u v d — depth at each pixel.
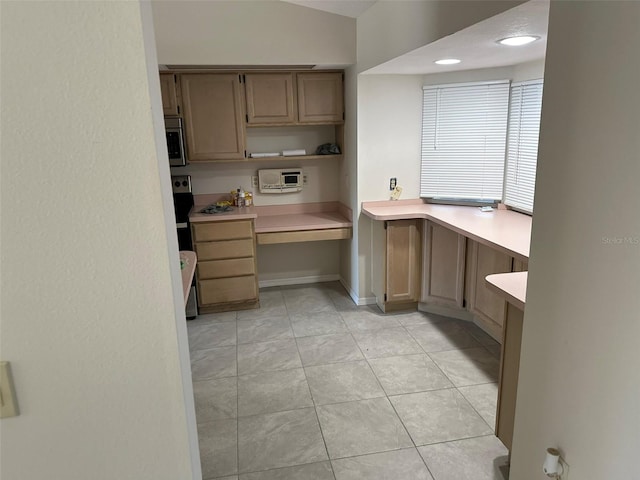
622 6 1.12
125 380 0.90
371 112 3.85
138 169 0.80
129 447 0.94
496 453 2.24
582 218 1.31
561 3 1.33
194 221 3.82
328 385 2.88
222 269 3.98
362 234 4.04
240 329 3.73
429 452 2.26
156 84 0.85
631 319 1.16
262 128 4.36
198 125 3.91
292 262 4.74
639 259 1.13
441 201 4.09
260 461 2.24
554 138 1.40
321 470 2.16
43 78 0.75
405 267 3.85
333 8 3.46
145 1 0.79
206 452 2.30
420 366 3.07
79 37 0.74
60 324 0.85
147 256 0.84
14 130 0.75
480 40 2.33
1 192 0.77
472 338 3.45
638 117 1.10
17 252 0.80
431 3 2.38
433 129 3.92
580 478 1.40
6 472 0.90
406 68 3.42
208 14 3.47
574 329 1.38
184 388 0.94
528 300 1.59
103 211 0.81
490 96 3.66
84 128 0.77
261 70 3.89
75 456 0.92
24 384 0.86
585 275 1.31
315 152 4.50
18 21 0.72
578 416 1.39
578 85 1.28
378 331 3.62
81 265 0.83
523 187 3.52
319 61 3.69
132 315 0.87
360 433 2.42
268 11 3.55
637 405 1.17
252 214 3.92
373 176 3.97
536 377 1.59
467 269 3.55
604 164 1.21
